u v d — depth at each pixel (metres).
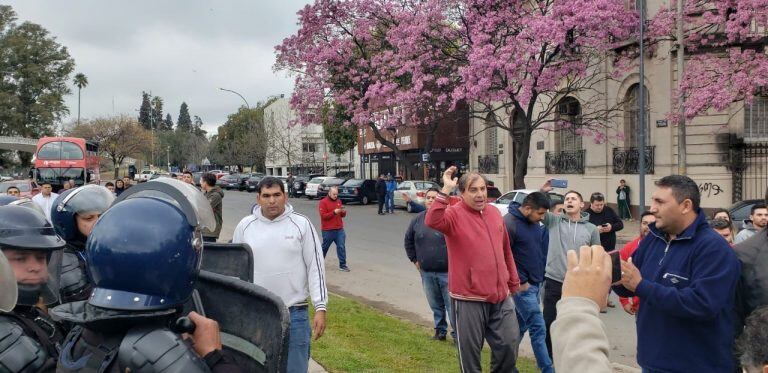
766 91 17.91
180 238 1.66
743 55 17.75
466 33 21.12
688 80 17.70
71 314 1.79
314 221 21.67
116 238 1.61
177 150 102.06
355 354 5.86
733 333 3.25
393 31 22.83
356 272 11.72
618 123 22.16
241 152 61.44
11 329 2.05
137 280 1.60
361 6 25.14
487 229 4.85
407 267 12.30
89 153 32.25
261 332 1.91
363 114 25.41
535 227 5.78
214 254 2.85
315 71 26.30
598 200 8.30
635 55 21.09
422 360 5.83
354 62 26.47
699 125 19.72
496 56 19.36
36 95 54.25
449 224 4.72
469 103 22.56
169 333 1.62
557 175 24.34
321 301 4.36
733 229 7.23
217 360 1.73
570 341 1.66
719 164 19.53
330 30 25.97
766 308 1.90
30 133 52.53
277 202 4.34
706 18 18.67
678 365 3.26
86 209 3.04
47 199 10.77
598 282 1.76
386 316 7.93
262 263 4.30
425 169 28.95
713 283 3.09
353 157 59.50
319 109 27.53
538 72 19.33
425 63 22.36
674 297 3.09
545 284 6.12
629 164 21.52
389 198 26.94
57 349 2.28
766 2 16.91
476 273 4.72
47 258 2.54
